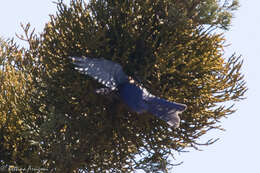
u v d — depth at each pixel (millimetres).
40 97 41531
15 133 44000
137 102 23719
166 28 39844
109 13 40844
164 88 37906
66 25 40812
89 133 39750
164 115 23234
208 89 40344
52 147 39219
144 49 40000
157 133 40094
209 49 41000
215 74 41625
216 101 41188
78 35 40250
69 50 40469
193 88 40312
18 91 44281
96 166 40500
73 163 39219
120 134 39719
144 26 39594
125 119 39562
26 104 42250
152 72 39312
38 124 42000
